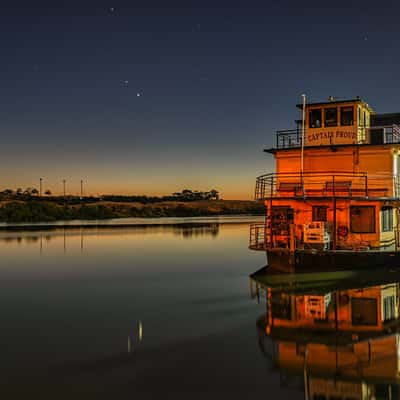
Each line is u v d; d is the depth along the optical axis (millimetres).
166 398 11383
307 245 24266
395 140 28438
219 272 32594
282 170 29469
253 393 11711
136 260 40406
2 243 56781
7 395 11516
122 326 17766
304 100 27625
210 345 15250
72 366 13414
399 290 22703
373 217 25422
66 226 96188
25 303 22484
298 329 16781
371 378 12578
